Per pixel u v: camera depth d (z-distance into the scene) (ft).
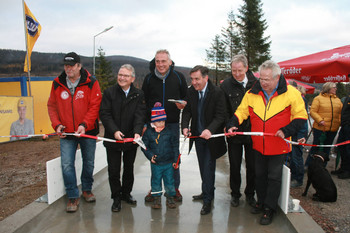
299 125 9.49
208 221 10.73
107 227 10.22
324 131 17.46
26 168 19.17
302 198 13.41
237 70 11.68
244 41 121.19
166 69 11.87
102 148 17.52
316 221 10.79
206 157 11.52
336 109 17.33
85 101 11.66
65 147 11.50
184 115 12.05
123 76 10.98
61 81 11.42
